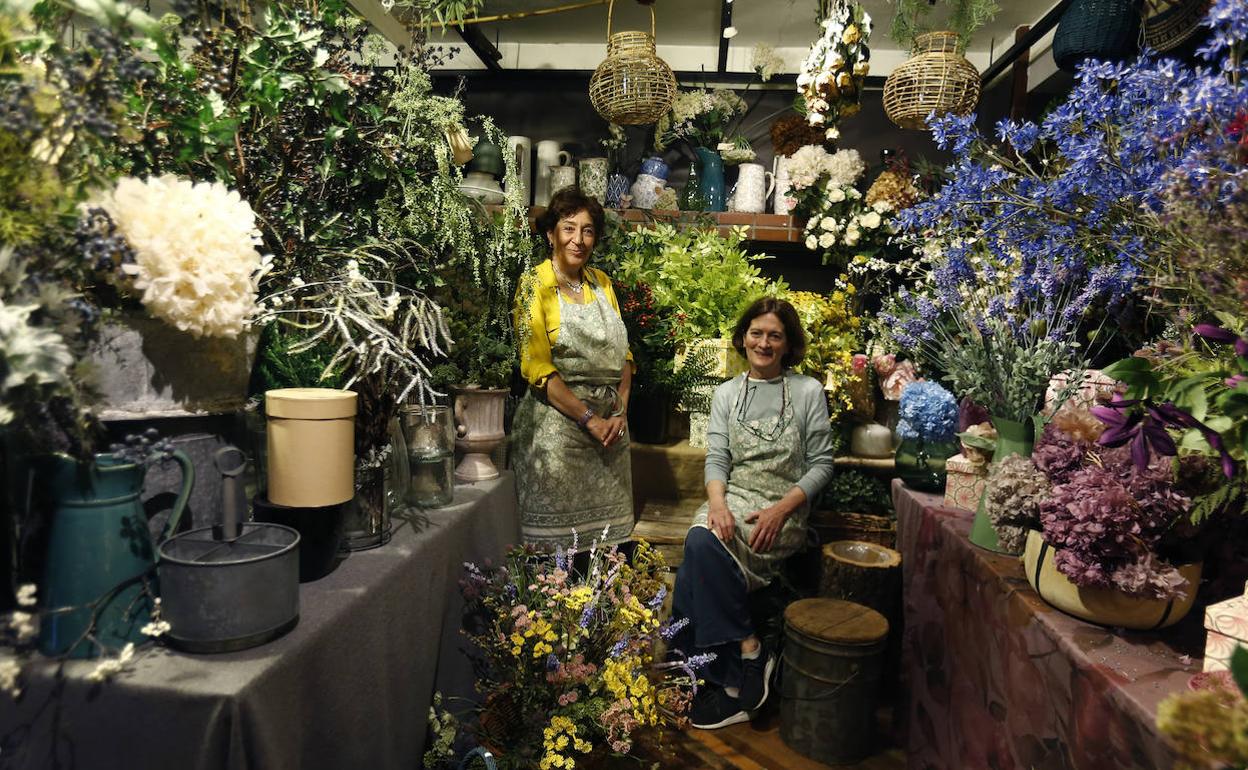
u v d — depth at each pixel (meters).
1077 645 1.20
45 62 0.87
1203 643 1.21
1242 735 0.69
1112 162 1.15
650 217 3.89
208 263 1.02
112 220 0.97
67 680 0.96
